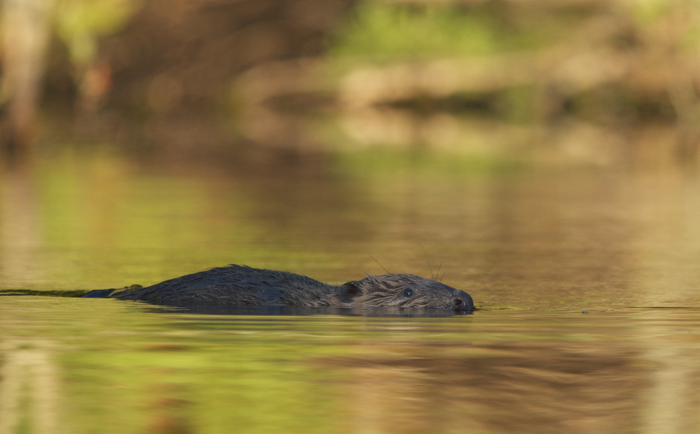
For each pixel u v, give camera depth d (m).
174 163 69.25
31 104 75.06
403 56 121.31
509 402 13.39
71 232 36.44
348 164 69.62
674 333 18.48
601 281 26.81
